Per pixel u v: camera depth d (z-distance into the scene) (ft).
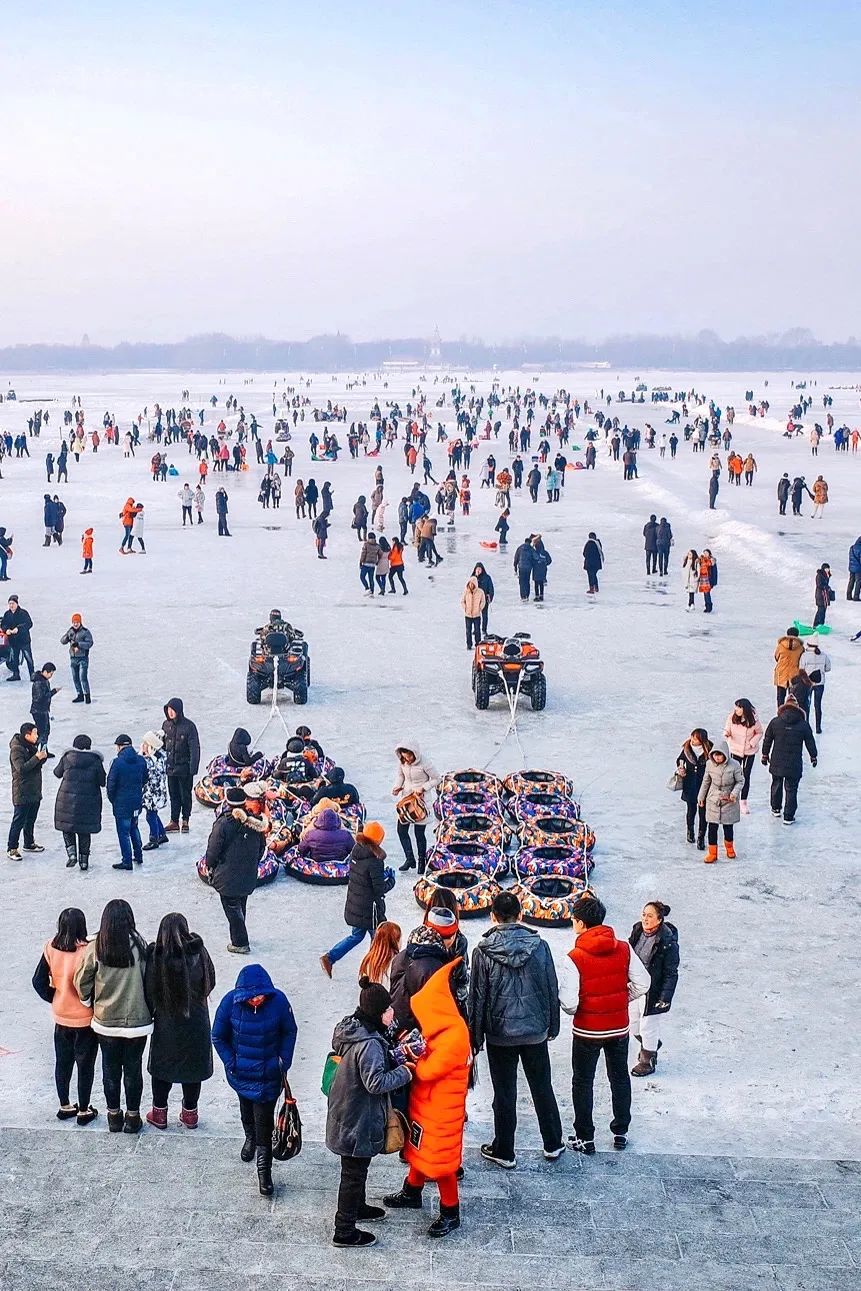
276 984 39.86
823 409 430.20
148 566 127.85
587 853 50.83
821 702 73.56
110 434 275.39
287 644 76.89
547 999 27.07
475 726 72.02
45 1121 30.32
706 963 41.96
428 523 129.49
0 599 109.50
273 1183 26.55
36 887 48.60
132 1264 23.22
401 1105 25.04
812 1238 24.88
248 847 41.68
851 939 44.06
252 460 241.55
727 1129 31.19
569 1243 24.48
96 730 70.69
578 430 322.14
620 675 83.66
